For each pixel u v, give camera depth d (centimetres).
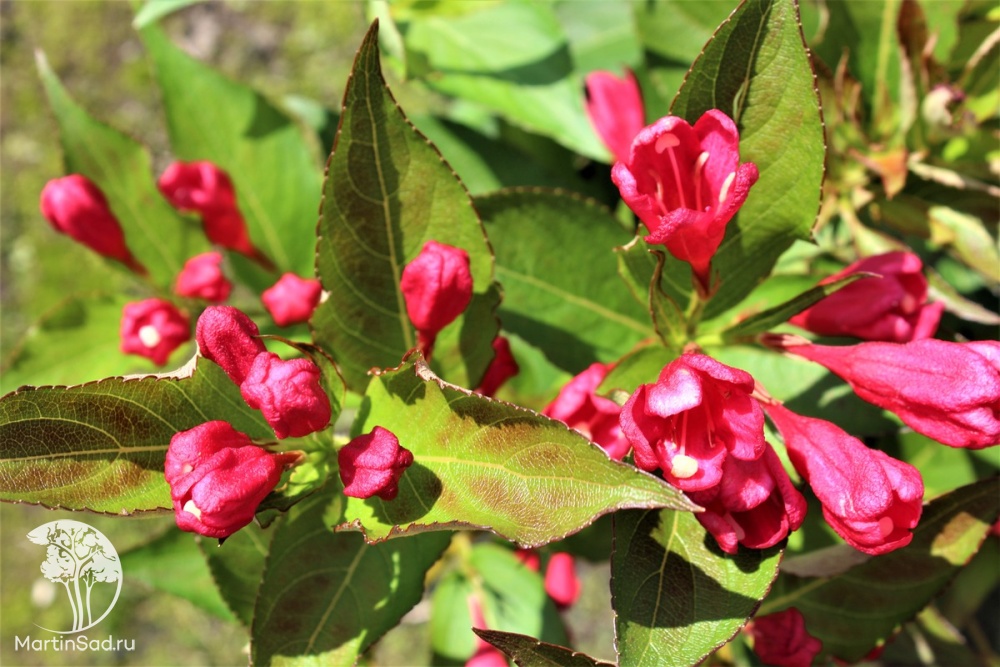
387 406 18
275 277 26
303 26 53
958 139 22
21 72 55
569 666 17
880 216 23
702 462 16
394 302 19
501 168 27
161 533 26
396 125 18
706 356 16
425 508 17
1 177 55
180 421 18
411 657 48
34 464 17
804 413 21
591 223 22
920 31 22
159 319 23
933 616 26
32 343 25
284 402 16
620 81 25
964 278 27
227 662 51
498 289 19
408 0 25
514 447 16
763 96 18
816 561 21
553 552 26
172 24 54
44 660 51
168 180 24
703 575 17
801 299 19
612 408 19
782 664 21
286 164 26
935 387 17
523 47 26
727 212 17
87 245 24
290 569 19
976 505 20
